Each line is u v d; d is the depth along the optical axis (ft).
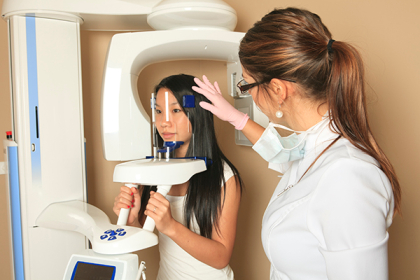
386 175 2.14
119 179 2.77
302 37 2.30
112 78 3.34
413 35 3.52
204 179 3.53
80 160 3.76
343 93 2.16
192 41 3.41
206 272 3.53
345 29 4.19
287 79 2.36
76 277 2.43
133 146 3.44
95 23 3.85
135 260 2.47
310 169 2.36
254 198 5.57
